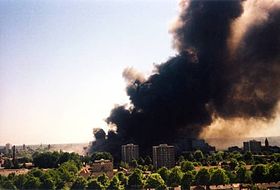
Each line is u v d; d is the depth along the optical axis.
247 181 92.25
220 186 89.81
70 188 99.25
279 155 119.12
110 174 110.44
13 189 102.75
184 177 92.25
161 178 95.44
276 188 85.94
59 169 111.69
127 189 94.62
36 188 101.50
